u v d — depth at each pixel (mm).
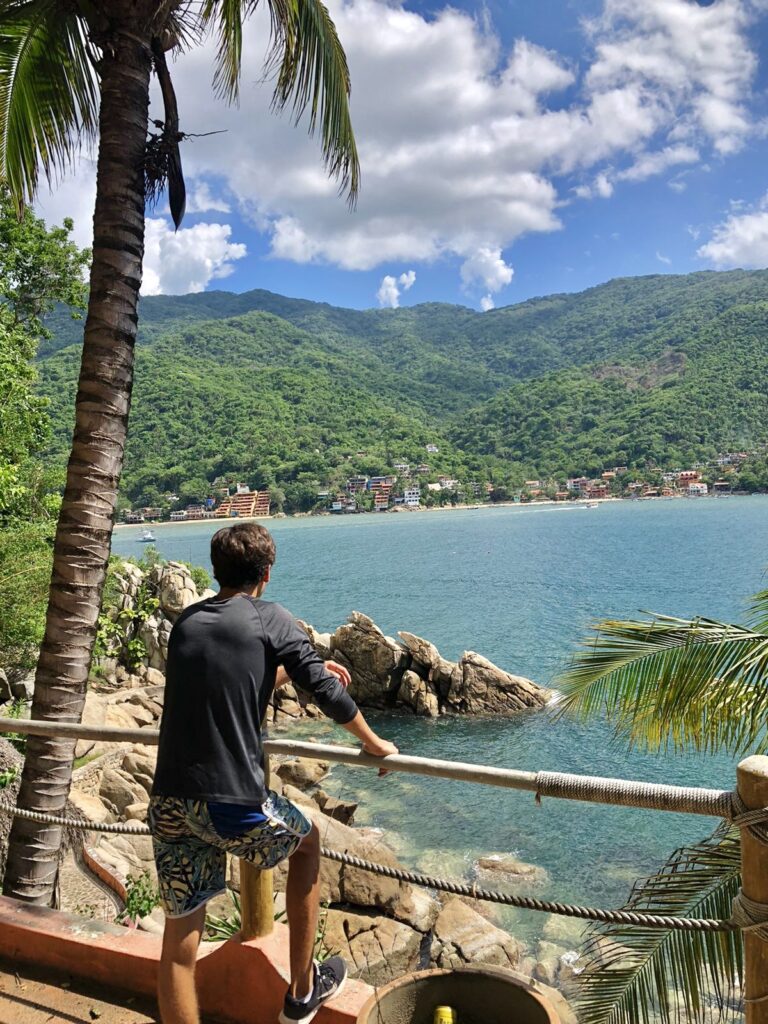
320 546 146750
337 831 12555
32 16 6336
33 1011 2980
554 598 67000
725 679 5871
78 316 28141
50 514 24031
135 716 24609
